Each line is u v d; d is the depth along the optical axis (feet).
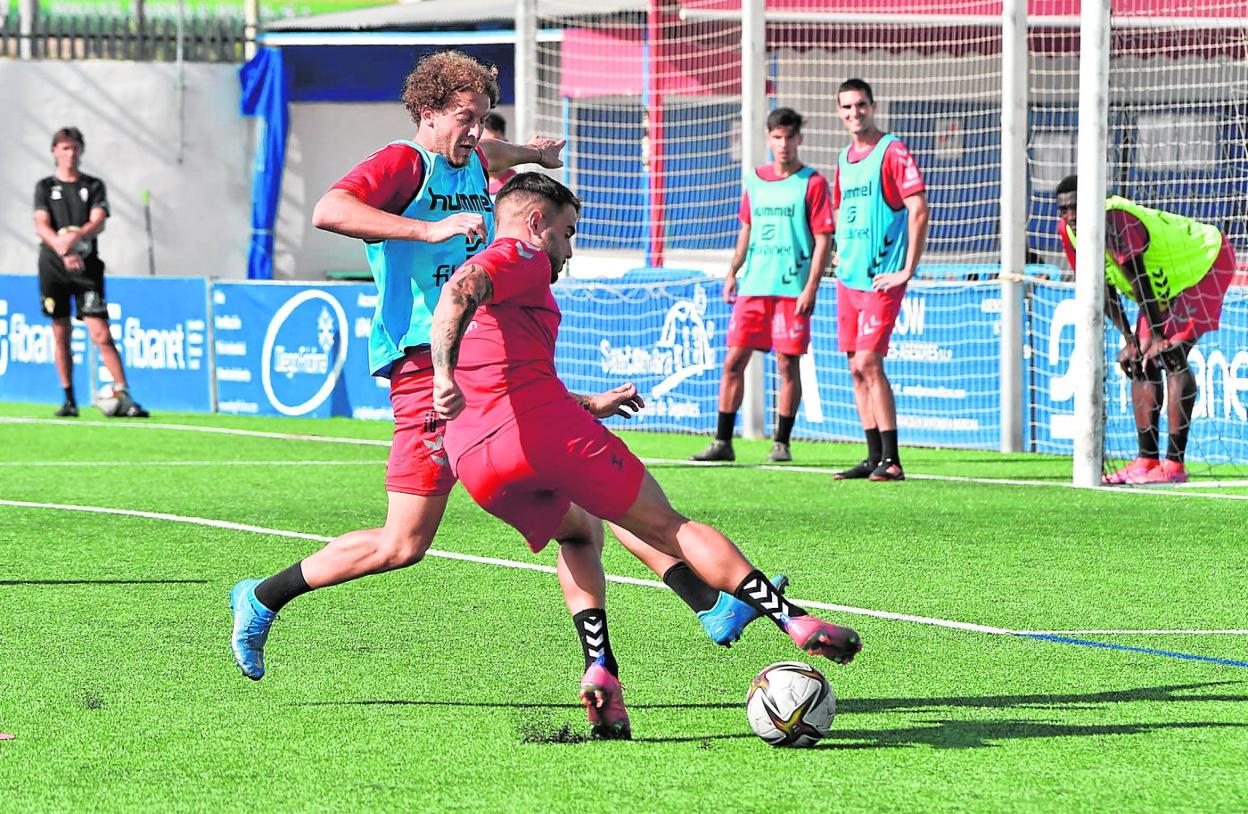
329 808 31.37
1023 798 31.91
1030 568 58.65
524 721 38.09
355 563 39.11
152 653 45.19
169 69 176.76
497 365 35.42
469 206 39.42
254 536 66.13
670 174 129.49
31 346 129.59
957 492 78.43
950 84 138.72
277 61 174.40
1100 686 41.57
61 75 175.11
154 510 73.41
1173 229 79.20
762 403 104.22
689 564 34.96
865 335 81.66
